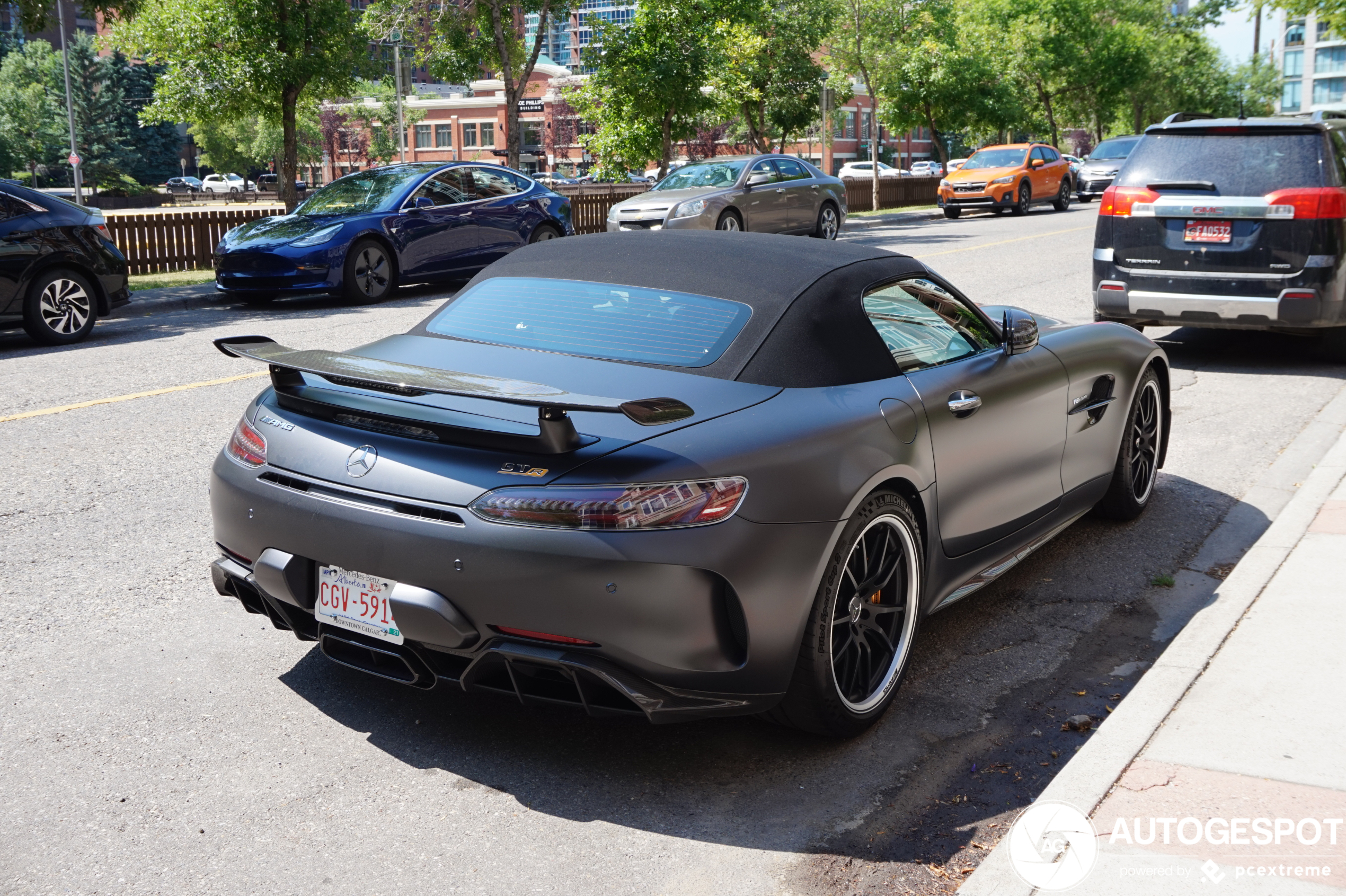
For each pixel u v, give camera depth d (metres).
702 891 2.56
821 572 2.95
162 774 3.03
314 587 3.07
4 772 3.02
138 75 93.69
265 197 62.53
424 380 2.70
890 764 3.15
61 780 2.99
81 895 2.51
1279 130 8.01
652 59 23.08
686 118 24.28
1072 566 4.75
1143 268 8.41
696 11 23.52
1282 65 116.75
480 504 2.73
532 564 2.68
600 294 3.52
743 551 2.77
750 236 3.93
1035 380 4.12
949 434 3.53
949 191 29.52
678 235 3.93
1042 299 11.97
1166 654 3.56
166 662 3.71
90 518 5.13
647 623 2.69
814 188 20.28
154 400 7.57
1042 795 2.77
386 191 14.04
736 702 2.88
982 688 3.66
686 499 2.72
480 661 2.80
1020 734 3.35
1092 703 3.56
